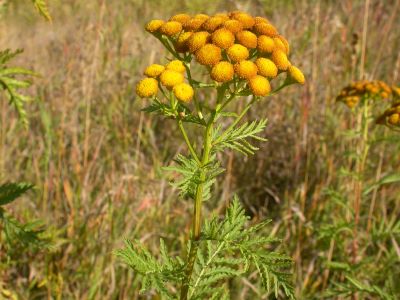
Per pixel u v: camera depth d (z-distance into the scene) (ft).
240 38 0.62
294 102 1.50
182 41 0.65
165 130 1.49
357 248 1.10
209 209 1.26
